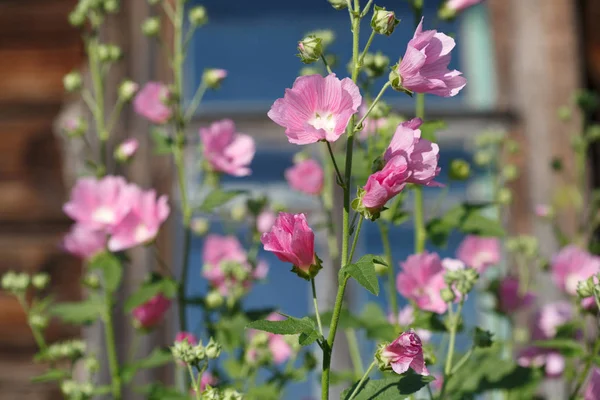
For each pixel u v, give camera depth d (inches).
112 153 116.3
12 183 119.5
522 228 118.7
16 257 118.3
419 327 80.5
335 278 94.4
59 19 120.9
